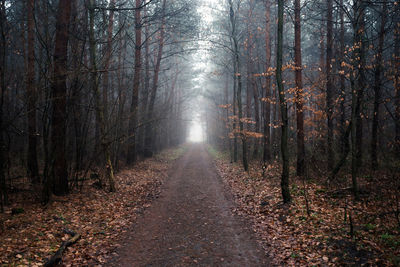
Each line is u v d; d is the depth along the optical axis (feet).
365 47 30.17
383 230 18.98
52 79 27.73
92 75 32.53
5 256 16.40
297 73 37.35
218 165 65.46
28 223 22.16
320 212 24.08
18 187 31.86
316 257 16.79
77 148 34.19
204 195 35.60
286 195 27.78
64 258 17.26
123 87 39.81
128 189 37.78
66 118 31.32
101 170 41.65
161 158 76.89
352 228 18.44
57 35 28.99
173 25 52.80
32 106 26.94
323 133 38.83
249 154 68.39
